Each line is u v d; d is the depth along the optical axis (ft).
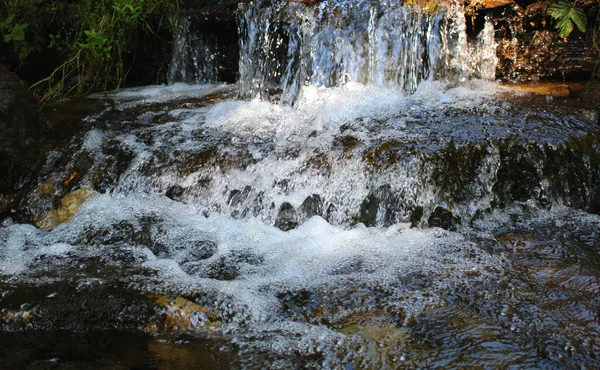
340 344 7.68
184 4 19.01
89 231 11.21
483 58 15.69
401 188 10.99
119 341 7.90
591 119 13.30
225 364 7.35
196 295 8.66
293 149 12.35
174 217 11.64
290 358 7.44
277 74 16.55
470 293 8.80
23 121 12.66
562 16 14.69
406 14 15.03
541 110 13.35
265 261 10.12
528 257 9.86
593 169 12.05
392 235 10.69
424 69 15.35
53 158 12.96
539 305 8.44
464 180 11.37
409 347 7.59
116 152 12.99
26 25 18.43
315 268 9.77
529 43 15.47
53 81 19.60
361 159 11.47
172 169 12.34
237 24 17.04
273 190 11.75
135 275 9.46
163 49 19.35
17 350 7.73
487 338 7.73
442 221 11.04
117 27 18.78
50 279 9.27
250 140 12.99
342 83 15.71
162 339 7.93
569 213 11.55
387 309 8.46
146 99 16.40
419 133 12.16
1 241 11.12
